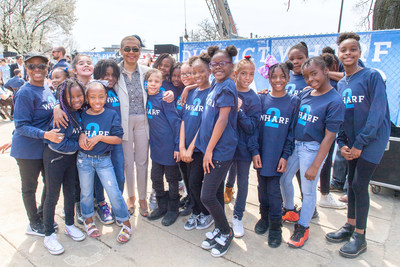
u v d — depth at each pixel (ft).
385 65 13.14
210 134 7.65
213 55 7.52
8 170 14.24
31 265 7.55
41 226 8.89
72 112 7.97
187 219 10.03
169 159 9.39
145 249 8.32
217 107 7.42
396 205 11.10
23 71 31.37
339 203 10.91
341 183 12.37
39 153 8.16
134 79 9.66
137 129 9.73
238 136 8.60
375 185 11.89
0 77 35.37
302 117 8.25
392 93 13.12
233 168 10.80
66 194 8.46
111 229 9.39
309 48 14.87
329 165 10.55
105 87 8.39
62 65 13.23
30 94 7.87
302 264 7.72
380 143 7.69
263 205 9.12
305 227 8.50
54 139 7.47
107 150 8.51
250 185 13.08
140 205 10.26
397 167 11.23
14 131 8.30
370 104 7.76
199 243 8.66
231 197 11.41
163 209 10.18
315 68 7.72
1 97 27.17
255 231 9.23
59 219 9.86
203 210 9.38
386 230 9.36
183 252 8.21
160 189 10.05
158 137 9.40
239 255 8.08
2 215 10.01
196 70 8.30
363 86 7.82
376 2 18.81
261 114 8.66
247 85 8.39
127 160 9.81
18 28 89.71
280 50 15.62
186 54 18.79
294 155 8.68
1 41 89.04
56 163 7.87
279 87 8.23
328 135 7.72
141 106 9.70
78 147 8.17
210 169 7.64
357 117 8.01
